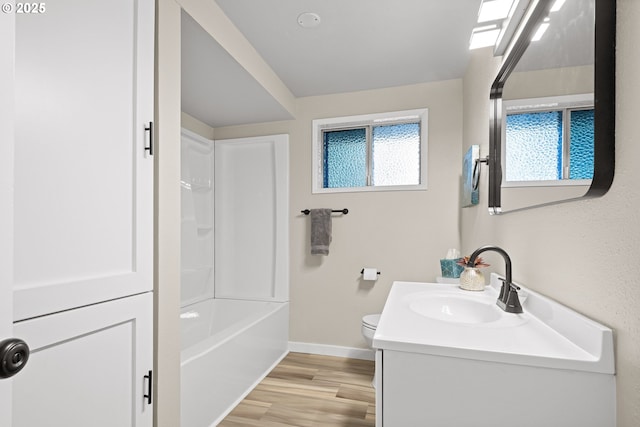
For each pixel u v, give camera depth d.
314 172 2.95
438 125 2.67
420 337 0.89
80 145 0.97
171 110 1.36
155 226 1.28
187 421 1.61
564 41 0.97
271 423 1.85
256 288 3.06
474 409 0.81
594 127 0.78
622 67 0.73
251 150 3.12
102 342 1.03
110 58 1.08
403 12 1.79
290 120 3.03
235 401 2.05
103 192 1.04
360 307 2.81
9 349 0.46
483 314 1.31
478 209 2.06
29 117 0.84
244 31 1.96
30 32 0.85
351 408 2.00
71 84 0.95
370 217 2.81
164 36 1.33
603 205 0.79
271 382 2.35
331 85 2.75
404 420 0.86
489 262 1.82
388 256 2.76
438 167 2.66
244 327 2.21
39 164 0.86
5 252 0.47
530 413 0.78
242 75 2.11
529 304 1.15
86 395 0.97
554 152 1.03
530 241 1.23
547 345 0.84
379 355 0.88
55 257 0.90
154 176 1.28
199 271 2.93
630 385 0.69
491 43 1.56
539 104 1.15
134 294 1.14
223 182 3.18
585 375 0.75
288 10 1.77
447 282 2.21
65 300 0.91
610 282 0.76
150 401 1.21
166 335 1.30
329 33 1.99
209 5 1.66
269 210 3.06
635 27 0.68
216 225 3.17
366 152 2.94
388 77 2.60
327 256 2.90
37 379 0.85
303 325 2.94
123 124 1.12
